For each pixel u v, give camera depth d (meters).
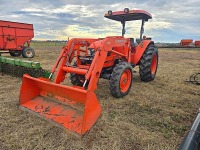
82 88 3.13
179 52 20.69
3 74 6.45
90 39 4.47
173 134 2.82
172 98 4.38
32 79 3.38
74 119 2.93
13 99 4.07
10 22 11.72
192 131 2.07
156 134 2.81
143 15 5.64
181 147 1.88
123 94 4.25
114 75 4.00
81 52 4.32
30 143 2.54
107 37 3.81
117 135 2.75
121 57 4.67
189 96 4.55
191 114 3.54
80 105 3.11
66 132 2.76
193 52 20.70
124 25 6.25
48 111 3.24
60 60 3.87
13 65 5.96
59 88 3.07
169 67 9.11
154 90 4.96
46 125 2.96
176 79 6.33
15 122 3.06
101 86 5.18
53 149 2.43
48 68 8.18
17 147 2.46
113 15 5.66
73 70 3.64
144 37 6.07
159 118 3.33
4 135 2.71
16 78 5.98
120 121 3.17
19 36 12.31
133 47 5.34
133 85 5.39
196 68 8.88
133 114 3.46
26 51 12.32
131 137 2.72
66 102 3.26
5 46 11.70
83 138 2.65
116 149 2.45
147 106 3.85
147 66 5.46
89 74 3.22
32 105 3.48
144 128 2.97
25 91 3.54
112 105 3.83
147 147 2.51
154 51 5.62
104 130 2.87
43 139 2.62
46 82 3.20
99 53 3.38
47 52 17.48
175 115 3.47
